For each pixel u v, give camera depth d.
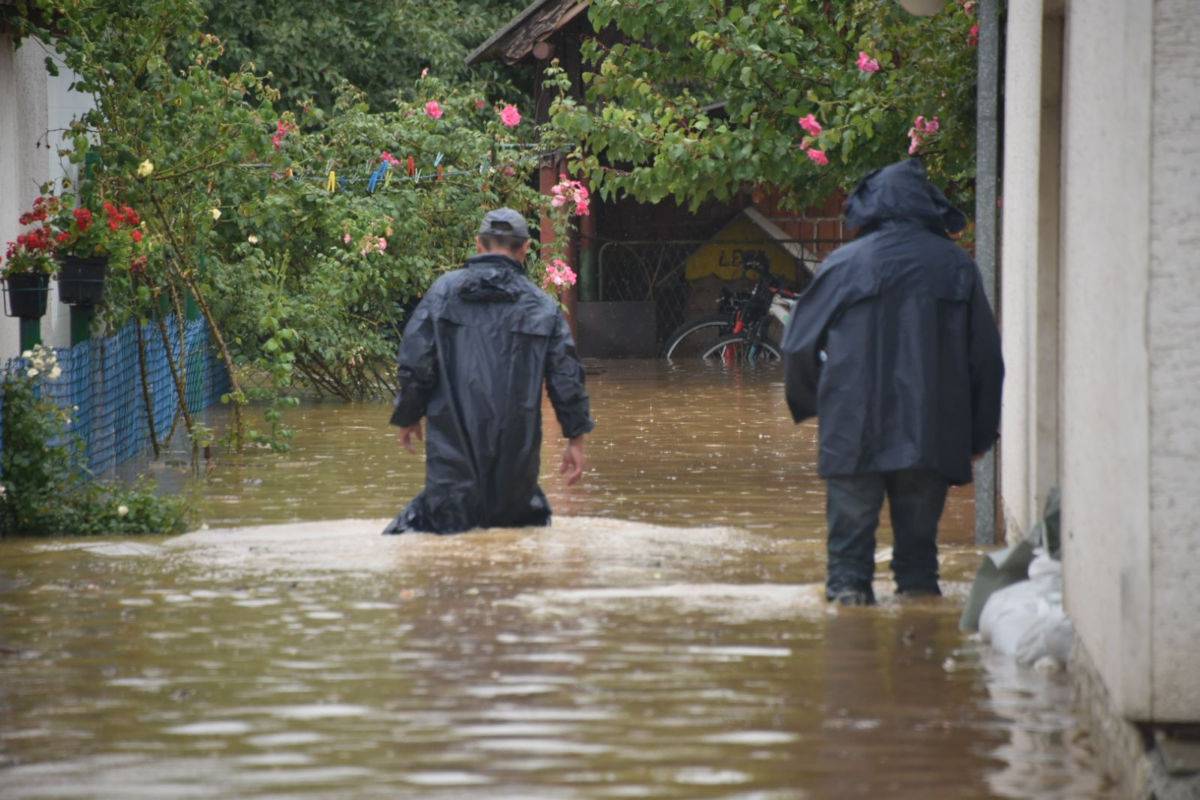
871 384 21.22
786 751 14.98
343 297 53.84
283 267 52.56
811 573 24.28
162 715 16.28
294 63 92.88
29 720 16.12
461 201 57.84
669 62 48.09
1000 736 15.49
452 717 16.12
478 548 26.47
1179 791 12.97
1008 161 29.95
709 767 14.47
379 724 15.88
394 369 60.25
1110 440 14.90
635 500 33.34
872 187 22.02
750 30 45.59
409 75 97.12
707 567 24.80
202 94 41.44
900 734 15.55
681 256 84.94
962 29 38.84
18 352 36.06
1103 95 15.55
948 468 21.31
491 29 99.19
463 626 20.41
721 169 45.31
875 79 42.94
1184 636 13.80
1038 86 24.41
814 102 44.75
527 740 15.32
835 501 21.66
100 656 18.97
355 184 56.16
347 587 23.16
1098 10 15.92
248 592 22.84
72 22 36.50
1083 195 16.67
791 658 18.61
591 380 66.62
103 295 39.66
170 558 25.80
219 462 40.62
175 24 41.31
